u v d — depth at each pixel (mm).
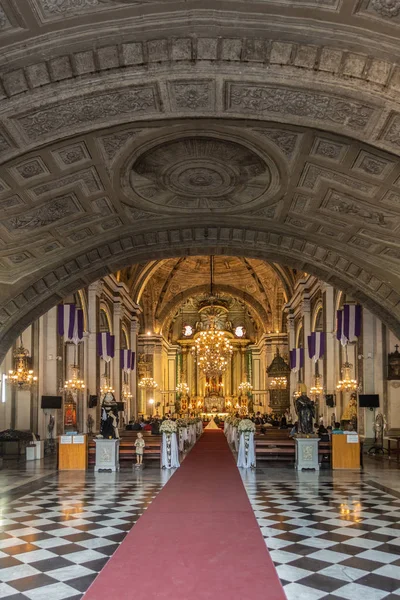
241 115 9789
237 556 7742
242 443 18641
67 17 7625
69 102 9031
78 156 11422
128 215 15188
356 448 18266
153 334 48531
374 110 8875
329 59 8273
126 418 36938
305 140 10930
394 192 11742
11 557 7883
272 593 6285
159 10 7648
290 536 8992
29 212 13117
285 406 43250
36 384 23000
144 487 14195
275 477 16078
